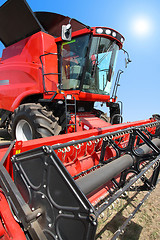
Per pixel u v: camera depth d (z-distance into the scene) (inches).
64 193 39.6
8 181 47.5
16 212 45.4
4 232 48.3
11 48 173.5
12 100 161.5
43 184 44.3
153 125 109.6
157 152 77.2
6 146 59.3
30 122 115.1
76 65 135.2
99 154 99.8
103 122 140.3
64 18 162.7
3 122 177.5
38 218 45.6
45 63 133.8
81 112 163.2
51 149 42.2
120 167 71.9
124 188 59.8
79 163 86.7
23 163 50.5
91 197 73.0
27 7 130.0
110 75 156.1
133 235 72.9
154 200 98.5
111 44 142.9
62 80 143.2
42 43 134.1
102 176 62.8
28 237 46.4
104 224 77.2
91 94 144.3
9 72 168.1
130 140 85.4
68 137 73.8
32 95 151.8
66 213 39.2
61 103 124.7
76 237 37.2
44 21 162.9
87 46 128.4
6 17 151.8
